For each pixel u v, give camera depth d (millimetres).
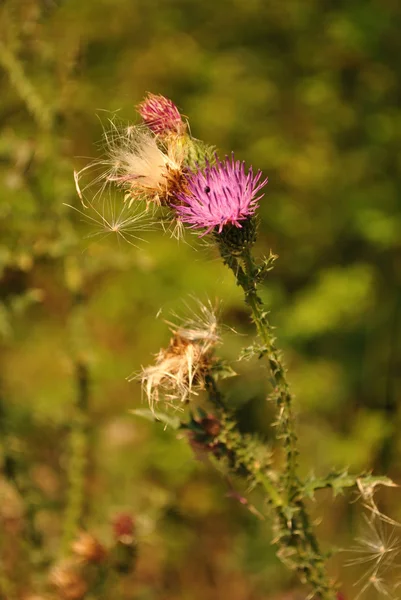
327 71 9617
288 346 8664
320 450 7734
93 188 5055
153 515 4457
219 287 8125
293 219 9312
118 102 7062
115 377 7449
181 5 9914
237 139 9406
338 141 9578
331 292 8594
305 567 2943
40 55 5234
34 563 4660
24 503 4746
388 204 9023
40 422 5074
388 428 7562
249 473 2936
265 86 9539
